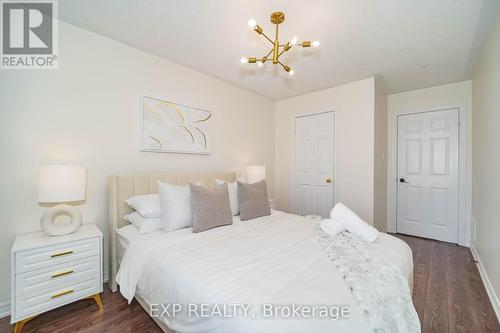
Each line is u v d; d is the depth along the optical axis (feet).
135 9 5.82
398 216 12.43
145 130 7.90
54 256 5.16
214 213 6.66
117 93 7.29
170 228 6.25
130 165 7.59
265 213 8.30
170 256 4.71
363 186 10.32
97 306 5.84
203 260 4.47
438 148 11.30
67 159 6.37
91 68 6.77
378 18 6.09
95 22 6.36
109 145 7.14
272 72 9.62
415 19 6.13
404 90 11.90
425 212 11.66
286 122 13.32
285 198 13.39
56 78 6.19
